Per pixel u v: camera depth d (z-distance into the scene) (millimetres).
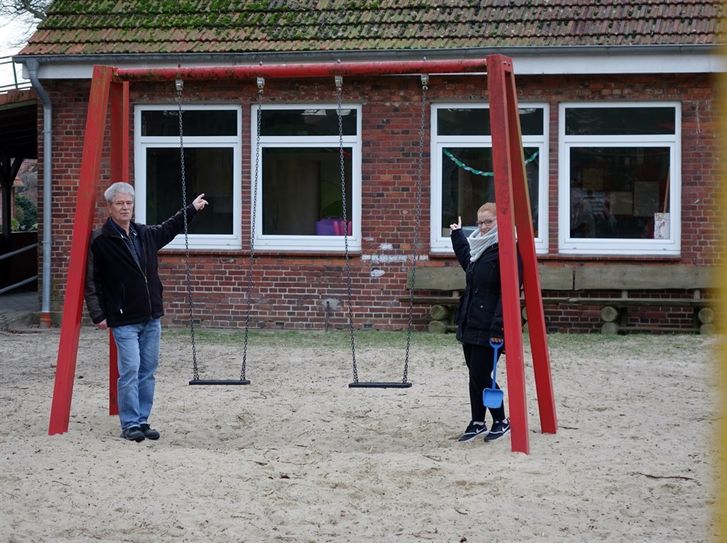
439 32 16188
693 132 15828
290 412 9852
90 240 8844
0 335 15766
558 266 16078
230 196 16766
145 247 8555
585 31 15836
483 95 16062
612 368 12414
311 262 16562
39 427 9070
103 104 8961
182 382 11578
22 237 27109
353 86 16344
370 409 9961
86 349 14289
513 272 8125
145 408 8773
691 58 15453
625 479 7168
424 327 16406
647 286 15742
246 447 8430
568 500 6707
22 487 6953
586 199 16109
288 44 16344
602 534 6035
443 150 16281
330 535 6043
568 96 15953
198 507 6559
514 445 8000
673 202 15953
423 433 8961
